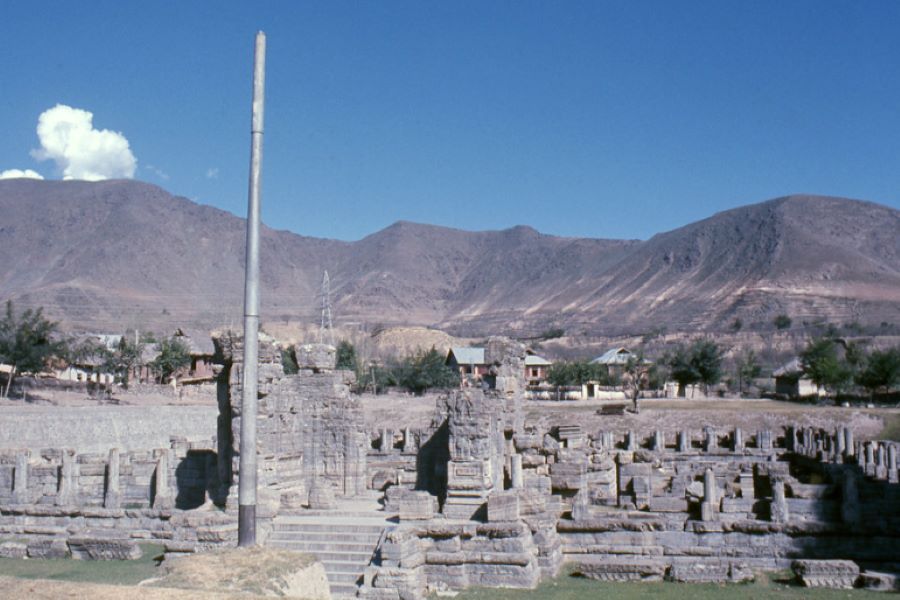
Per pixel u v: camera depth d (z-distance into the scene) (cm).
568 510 4244
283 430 4700
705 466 6325
